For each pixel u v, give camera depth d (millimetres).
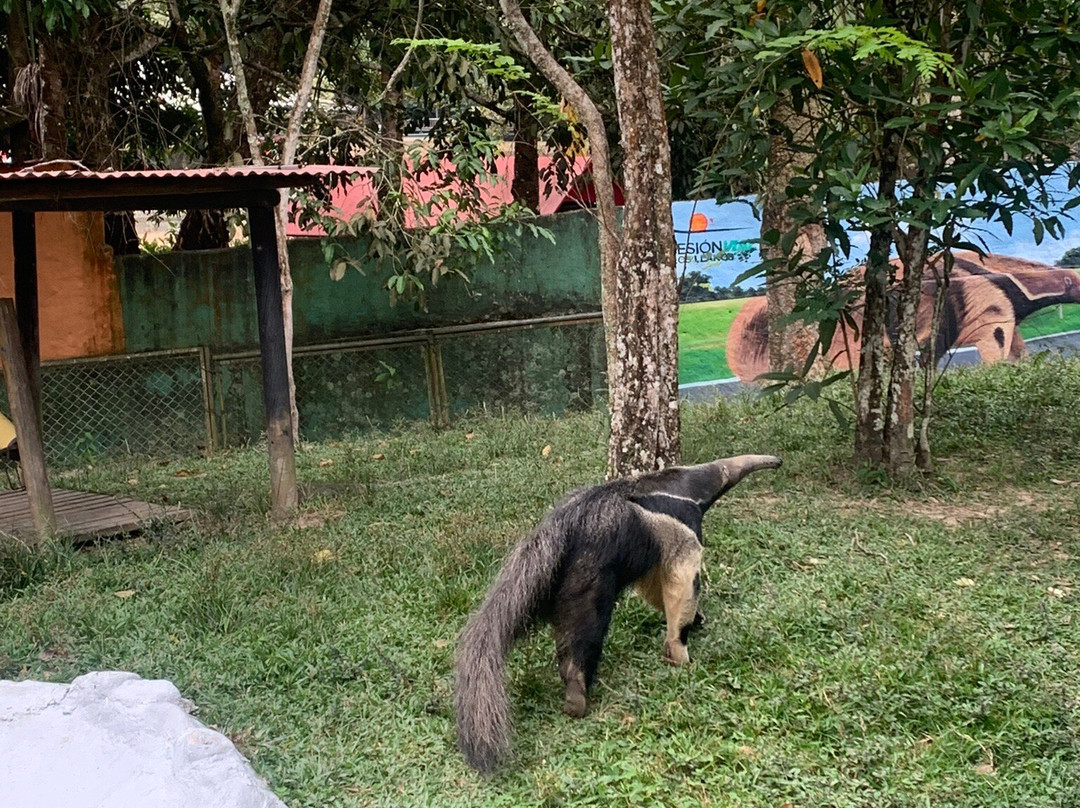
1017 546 6535
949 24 7445
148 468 10039
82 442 10609
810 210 7418
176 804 4141
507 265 11508
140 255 10852
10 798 4301
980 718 4758
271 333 7848
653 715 4949
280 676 5336
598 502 5055
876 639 5398
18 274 8305
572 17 11359
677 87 8070
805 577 6141
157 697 4934
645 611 5809
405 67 10984
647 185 6664
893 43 6430
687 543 5227
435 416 11336
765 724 4824
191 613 5883
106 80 11328
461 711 4621
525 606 4820
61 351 10617
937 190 7863
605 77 11531
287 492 7875
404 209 10719
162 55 11375
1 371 10172
